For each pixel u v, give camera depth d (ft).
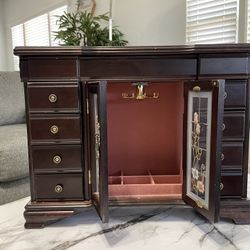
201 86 3.17
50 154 3.47
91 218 3.79
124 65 3.31
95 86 3.05
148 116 4.58
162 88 4.48
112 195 3.76
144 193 3.82
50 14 11.58
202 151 3.26
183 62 3.33
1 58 15.16
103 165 2.97
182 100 3.89
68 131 3.42
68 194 3.54
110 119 4.54
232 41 6.07
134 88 4.40
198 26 6.66
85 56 3.29
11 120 6.53
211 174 3.05
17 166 4.66
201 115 3.26
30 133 3.42
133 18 7.97
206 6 6.45
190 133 3.52
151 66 3.32
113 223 3.65
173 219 3.73
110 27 4.42
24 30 13.67
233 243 3.14
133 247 3.08
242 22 5.80
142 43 7.84
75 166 3.49
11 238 3.29
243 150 3.50
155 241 3.20
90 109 3.36
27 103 3.37
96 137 3.35
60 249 3.05
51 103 3.36
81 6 9.44
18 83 6.75
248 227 3.49
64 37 7.00
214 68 3.32
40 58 3.28
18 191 4.83
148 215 3.86
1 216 3.92
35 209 3.49
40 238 3.29
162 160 4.69
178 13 6.95
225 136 3.44
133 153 4.66
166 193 3.82
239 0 5.83
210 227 3.50
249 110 3.43
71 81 3.34
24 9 13.29
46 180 3.52
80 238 3.28
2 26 15.08
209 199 3.10
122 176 4.37
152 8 7.47
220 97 2.87
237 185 3.54
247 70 3.34
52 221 3.67
